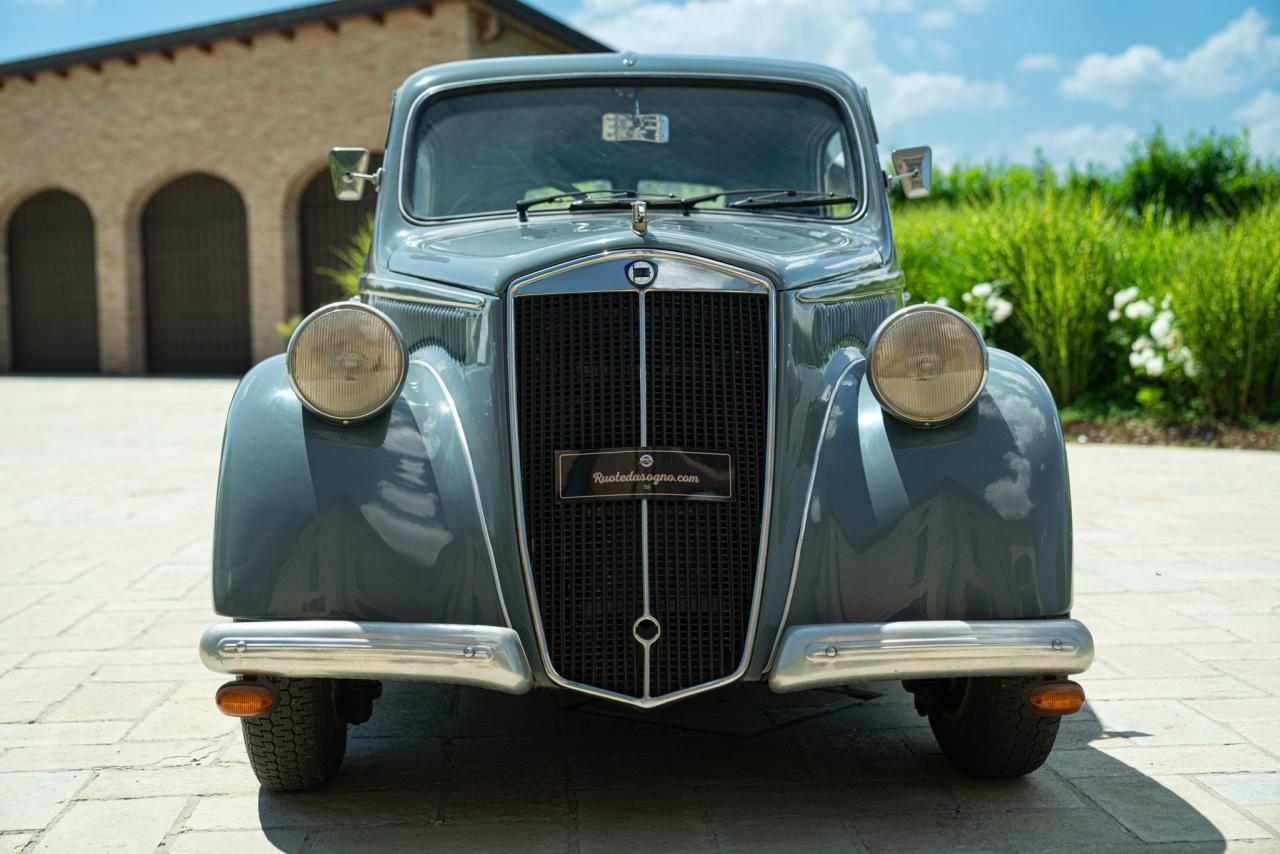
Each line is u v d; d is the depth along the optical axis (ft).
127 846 8.43
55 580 16.99
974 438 8.57
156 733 10.84
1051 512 8.37
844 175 11.97
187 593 16.22
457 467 8.61
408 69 57.41
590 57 12.50
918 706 9.92
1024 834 8.48
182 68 64.28
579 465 8.40
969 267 37.50
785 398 8.59
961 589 8.24
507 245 9.72
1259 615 14.73
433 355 9.43
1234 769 9.73
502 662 8.00
